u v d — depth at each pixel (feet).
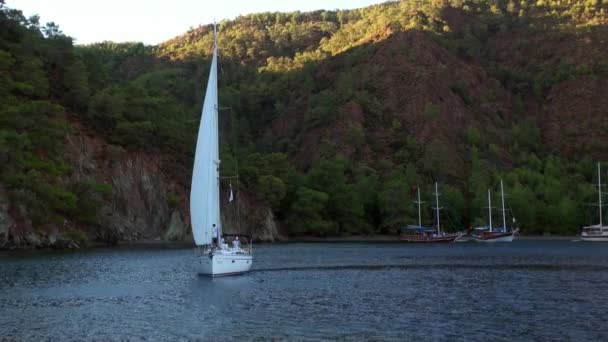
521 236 615.57
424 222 641.81
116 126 513.45
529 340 119.75
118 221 465.47
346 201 627.46
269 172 615.98
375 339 120.98
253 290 190.90
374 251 407.03
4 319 141.38
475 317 142.72
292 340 120.37
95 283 207.00
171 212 510.99
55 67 523.70
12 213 363.97
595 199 641.81
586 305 158.51
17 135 376.48
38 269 248.73
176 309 155.12
